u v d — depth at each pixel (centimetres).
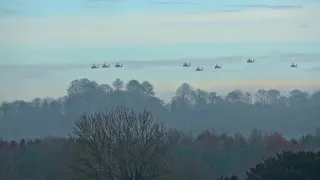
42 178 15850
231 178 9856
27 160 16712
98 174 12181
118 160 12331
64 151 16588
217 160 16425
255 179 8662
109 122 13050
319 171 8488
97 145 12331
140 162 12306
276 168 8588
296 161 8700
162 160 12681
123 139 12394
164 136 13950
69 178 15262
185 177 14288
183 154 15850
